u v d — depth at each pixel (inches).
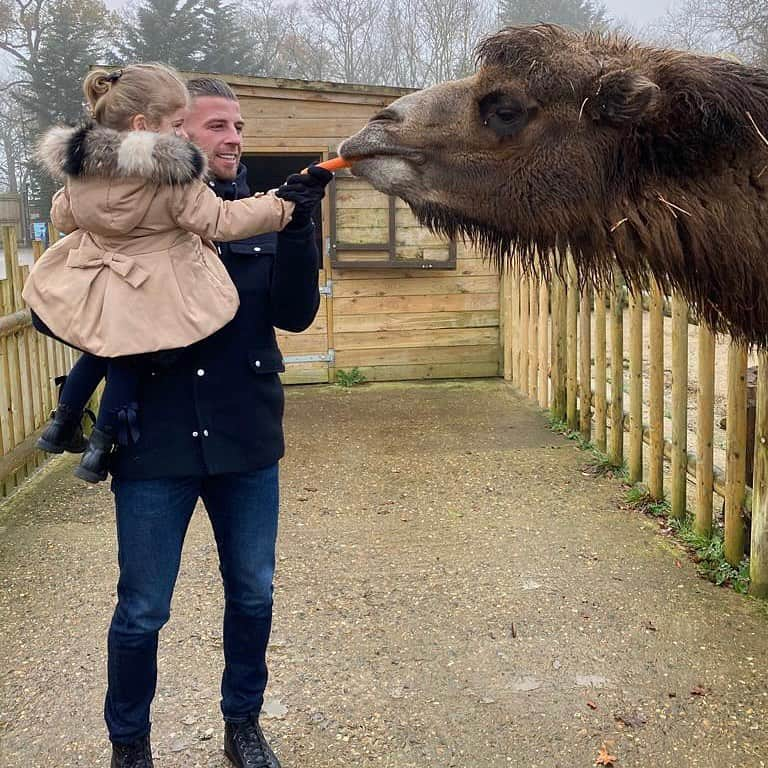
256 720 124.7
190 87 115.4
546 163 121.9
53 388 299.1
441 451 289.6
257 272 114.8
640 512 229.5
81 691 148.2
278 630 167.0
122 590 111.0
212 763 128.1
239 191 119.1
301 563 198.5
